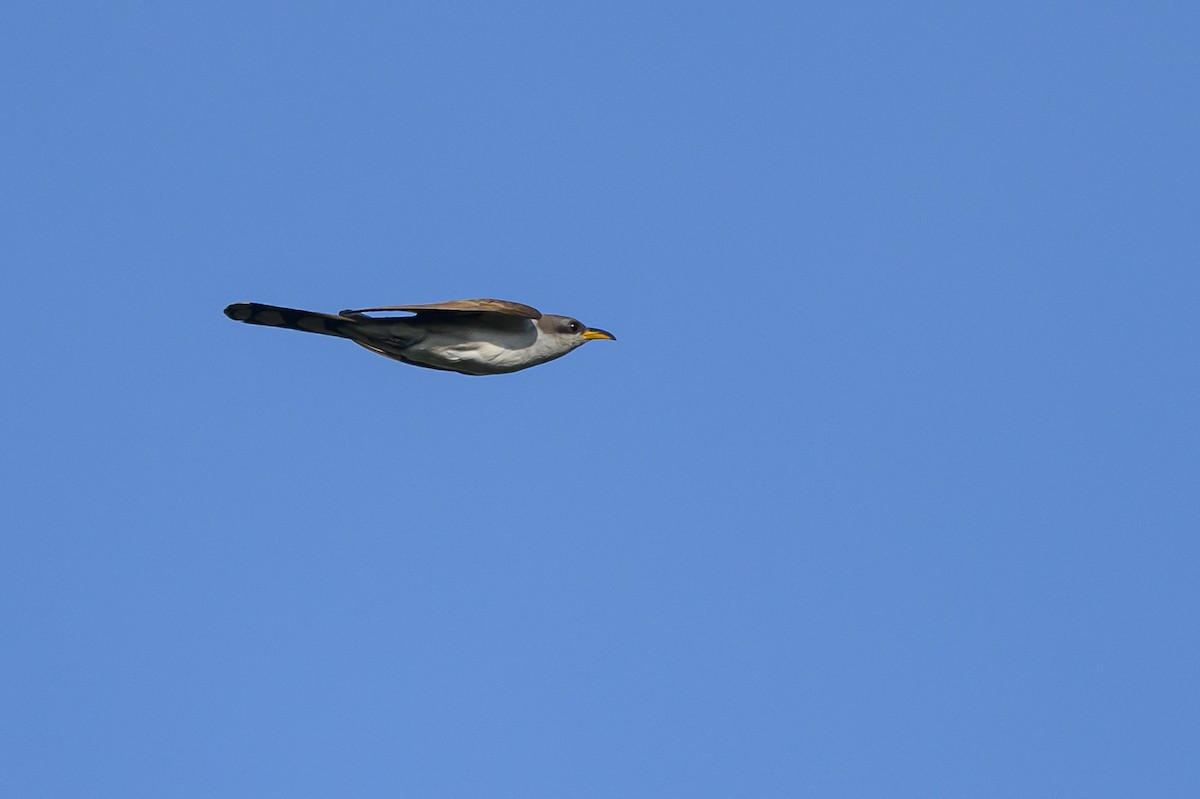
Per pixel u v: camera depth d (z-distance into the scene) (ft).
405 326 50.21
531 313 48.80
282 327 49.52
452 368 52.03
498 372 52.75
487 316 50.96
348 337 50.67
